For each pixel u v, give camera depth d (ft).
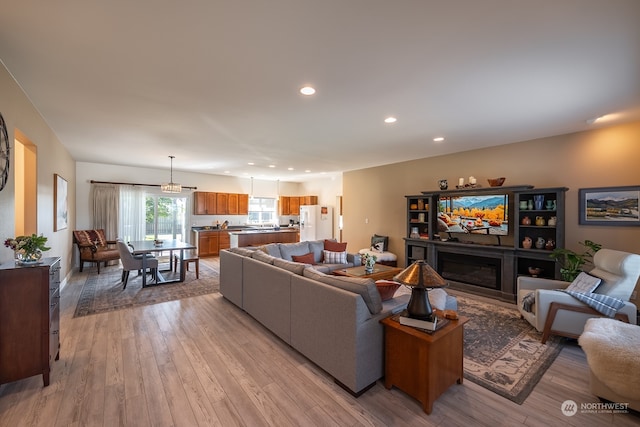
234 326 10.77
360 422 5.89
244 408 6.29
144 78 8.06
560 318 9.34
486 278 15.40
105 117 11.33
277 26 5.77
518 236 14.15
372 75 7.82
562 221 13.00
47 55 6.90
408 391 6.55
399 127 12.38
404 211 20.49
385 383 7.14
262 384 7.17
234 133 13.46
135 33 6.02
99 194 22.24
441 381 6.49
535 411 6.28
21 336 6.71
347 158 19.58
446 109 10.27
